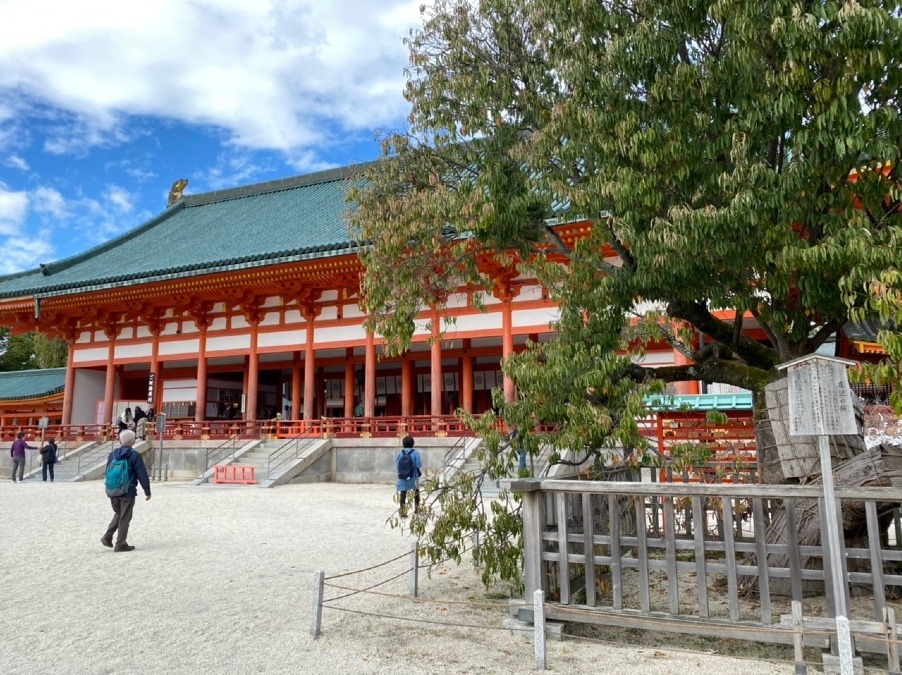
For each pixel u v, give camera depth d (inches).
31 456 1224.8
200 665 237.5
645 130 284.5
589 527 259.8
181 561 421.4
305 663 239.1
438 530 287.4
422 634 272.7
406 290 354.6
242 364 1375.5
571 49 309.1
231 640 265.3
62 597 333.1
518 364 286.4
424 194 335.0
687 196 292.2
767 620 230.2
